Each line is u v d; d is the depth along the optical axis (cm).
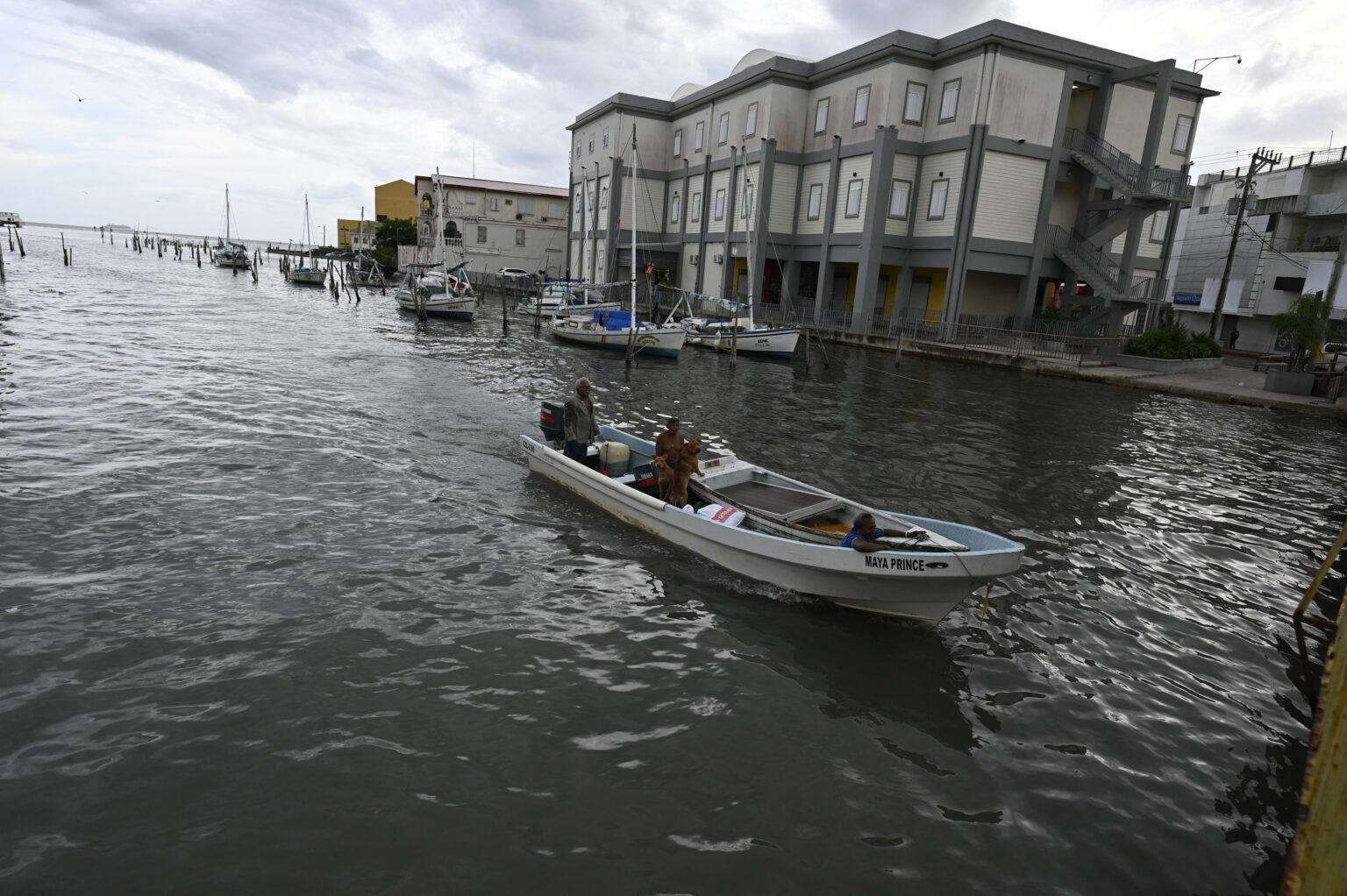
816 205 4422
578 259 6788
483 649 753
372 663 715
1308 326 2881
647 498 1050
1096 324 3712
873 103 3925
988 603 938
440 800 551
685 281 5547
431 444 1484
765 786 590
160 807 528
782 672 754
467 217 7856
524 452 1444
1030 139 3647
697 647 786
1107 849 553
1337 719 295
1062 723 703
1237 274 4694
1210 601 988
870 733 667
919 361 3578
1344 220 4212
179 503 1074
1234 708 748
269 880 476
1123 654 839
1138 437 2016
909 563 808
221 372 2142
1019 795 602
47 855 483
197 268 9019
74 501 1054
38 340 2434
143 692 649
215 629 754
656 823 543
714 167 5084
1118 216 3669
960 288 3716
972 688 752
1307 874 290
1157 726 710
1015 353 3359
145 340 2659
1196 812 599
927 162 3900
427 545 989
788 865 514
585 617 831
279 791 549
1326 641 895
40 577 833
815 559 861
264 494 1134
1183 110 4022
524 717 651
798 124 4516
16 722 600
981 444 1823
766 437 1792
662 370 2967
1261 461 1825
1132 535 1228
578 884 488
